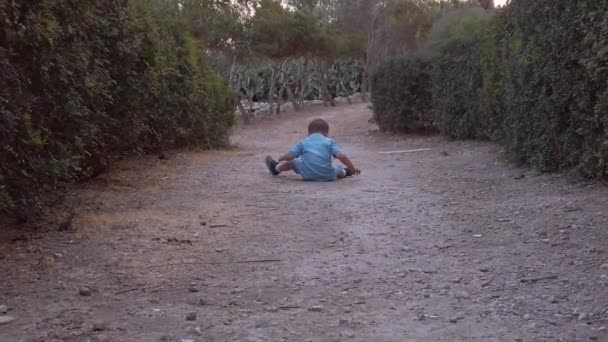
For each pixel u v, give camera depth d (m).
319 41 34.38
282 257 5.67
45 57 6.15
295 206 7.81
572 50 8.37
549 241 5.95
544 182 8.80
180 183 9.62
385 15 35.44
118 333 3.98
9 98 5.52
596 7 7.76
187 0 30.02
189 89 14.07
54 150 6.58
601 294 4.56
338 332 4.01
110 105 9.35
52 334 3.94
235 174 10.61
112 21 8.97
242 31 30.72
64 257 5.59
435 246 5.99
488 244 6.01
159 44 11.70
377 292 4.76
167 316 4.27
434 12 31.97
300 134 25.72
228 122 17.28
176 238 6.24
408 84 18.88
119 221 6.91
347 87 49.44
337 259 5.61
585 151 8.41
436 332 4.01
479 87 14.84
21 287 4.82
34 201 6.16
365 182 9.66
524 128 10.09
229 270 5.30
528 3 9.79
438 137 17.52
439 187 9.06
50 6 6.30
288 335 3.96
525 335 3.92
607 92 7.41
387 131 20.28
